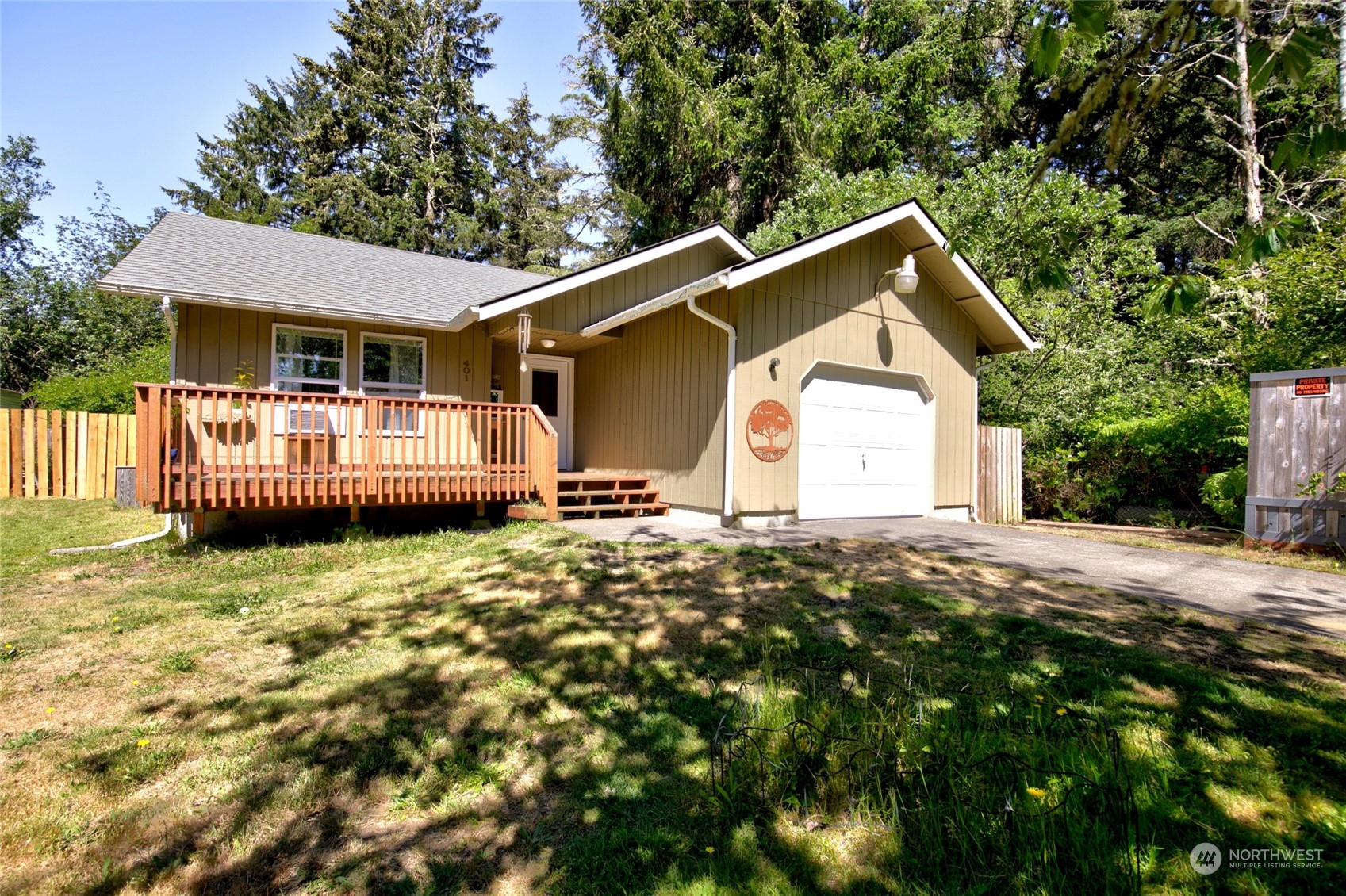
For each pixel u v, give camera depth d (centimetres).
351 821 267
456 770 299
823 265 918
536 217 3262
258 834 259
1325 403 709
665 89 1955
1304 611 486
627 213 2277
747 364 841
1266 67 202
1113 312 1470
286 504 738
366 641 449
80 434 1261
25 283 2261
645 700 360
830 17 2145
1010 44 2117
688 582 559
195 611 520
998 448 1111
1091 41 207
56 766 302
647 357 1002
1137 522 1062
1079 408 1225
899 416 1014
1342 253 843
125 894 229
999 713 319
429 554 709
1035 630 438
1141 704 333
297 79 3528
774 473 870
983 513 1103
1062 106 2048
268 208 3189
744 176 2088
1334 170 898
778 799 270
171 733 331
